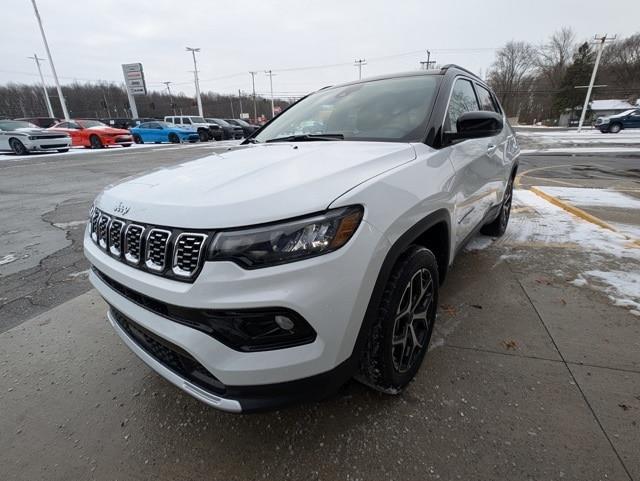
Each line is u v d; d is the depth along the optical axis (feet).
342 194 4.46
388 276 4.86
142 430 5.69
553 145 58.95
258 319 4.15
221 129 80.12
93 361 7.38
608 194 20.56
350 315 4.38
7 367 7.27
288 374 4.20
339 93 9.37
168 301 4.30
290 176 4.86
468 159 7.80
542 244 12.64
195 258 4.18
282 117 9.96
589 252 11.76
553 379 6.26
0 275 11.50
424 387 6.18
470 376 6.40
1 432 5.75
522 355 6.91
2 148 51.85
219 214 4.19
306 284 4.06
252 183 4.75
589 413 5.53
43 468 5.13
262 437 5.42
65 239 14.88
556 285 9.59
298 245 4.08
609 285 9.46
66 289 10.47
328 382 4.41
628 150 48.29
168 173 6.00
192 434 5.57
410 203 5.26
